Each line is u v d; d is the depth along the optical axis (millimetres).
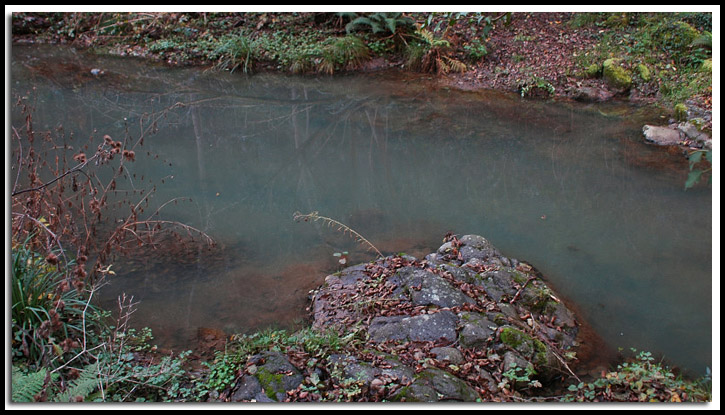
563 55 11031
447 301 4402
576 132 8844
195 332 4309
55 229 4758
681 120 8812
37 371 3443
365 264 5172
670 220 6312
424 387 3422
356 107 9977
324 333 4070
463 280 4746
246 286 4980
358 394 3404
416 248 5680
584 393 3668
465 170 7629
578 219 6352
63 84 10734
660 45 10688
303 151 8195
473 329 4012
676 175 7402
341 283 4887
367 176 7441
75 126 8609
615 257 5594
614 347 4344
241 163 7738
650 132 8523
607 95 10039
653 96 9742
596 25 11742
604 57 10609
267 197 6801
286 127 9117
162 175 7215
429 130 8969
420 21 12477
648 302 4902
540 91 10320
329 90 10836
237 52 11820
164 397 3518
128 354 3867
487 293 4641
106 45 12914
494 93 10477
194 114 9578
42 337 3514
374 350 3879
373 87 10922
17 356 3564
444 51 11461
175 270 5168
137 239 5543
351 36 11969
